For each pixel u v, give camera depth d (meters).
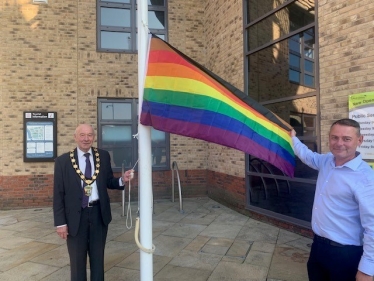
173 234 5.67
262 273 4.02
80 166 3.23
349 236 2.27
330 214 2.35
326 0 4.82
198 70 2.88
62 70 8.16
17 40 7.90
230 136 2.84
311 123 5.19
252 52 6.67
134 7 8.77
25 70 7.93
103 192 3.29
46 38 8.07
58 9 8.16
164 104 2.82
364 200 2.16
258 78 6.58
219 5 8.11
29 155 7.84
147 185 2.88
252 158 6.75
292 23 5.64
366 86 4.22
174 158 8.91
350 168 2.29
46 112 7.95
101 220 3.27
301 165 5.47
